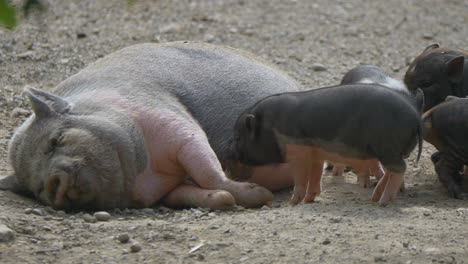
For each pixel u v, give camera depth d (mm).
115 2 56406
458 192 24469
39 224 20188
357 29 54062
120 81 25094
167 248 18500
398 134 20984
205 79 26594
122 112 23734
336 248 18156
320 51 47875
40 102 23062
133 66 25969
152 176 24047
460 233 19344
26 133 23062
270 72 28391
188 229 20062
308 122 21734
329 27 54344
